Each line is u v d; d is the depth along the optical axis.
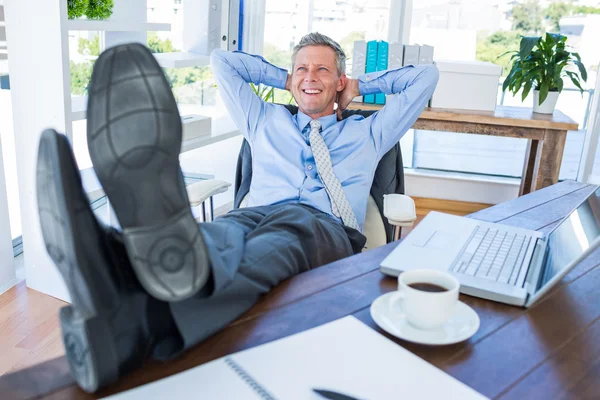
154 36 3.10
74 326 0.73
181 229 0.81
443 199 3.82
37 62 2.07
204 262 0.81
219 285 0.86
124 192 0.82
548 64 2.99
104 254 0.77
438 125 2.97
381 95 3.13
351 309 0.97
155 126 0.84
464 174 3.92
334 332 0.87
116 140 0.84
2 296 2.32
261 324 0.91
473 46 3.68
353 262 1.17
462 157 3.90
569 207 1.58
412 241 1.23
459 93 3.05
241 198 2.04
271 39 3.60
